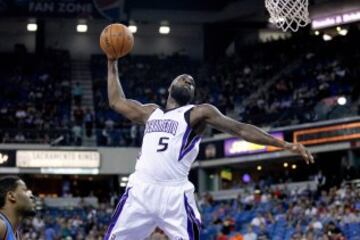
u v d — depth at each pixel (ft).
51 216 131.85
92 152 150.30
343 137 131.75
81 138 152.35
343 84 148.15
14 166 147.64
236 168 154.30
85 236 117.70
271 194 124.06
